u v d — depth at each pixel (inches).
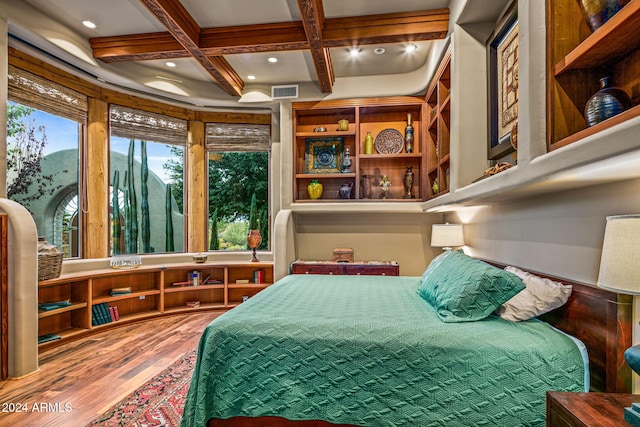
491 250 103.8
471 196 85.0
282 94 168.7
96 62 135.6
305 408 59.4
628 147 36.9
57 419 77.5
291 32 120.0
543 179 53.5
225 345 64.2
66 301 133.6
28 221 102.2
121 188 166.7
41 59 128.9
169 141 178.4
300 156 181.9
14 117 128.3
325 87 159.8
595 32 45.8
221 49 124.6
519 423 52.7
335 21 117.2
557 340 57.8
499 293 67.5
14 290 98.6
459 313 68.0
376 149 174.2
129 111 164.9
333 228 179.8
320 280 119.0
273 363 62.0
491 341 57.6
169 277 175.8
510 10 84.0
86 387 93.1
